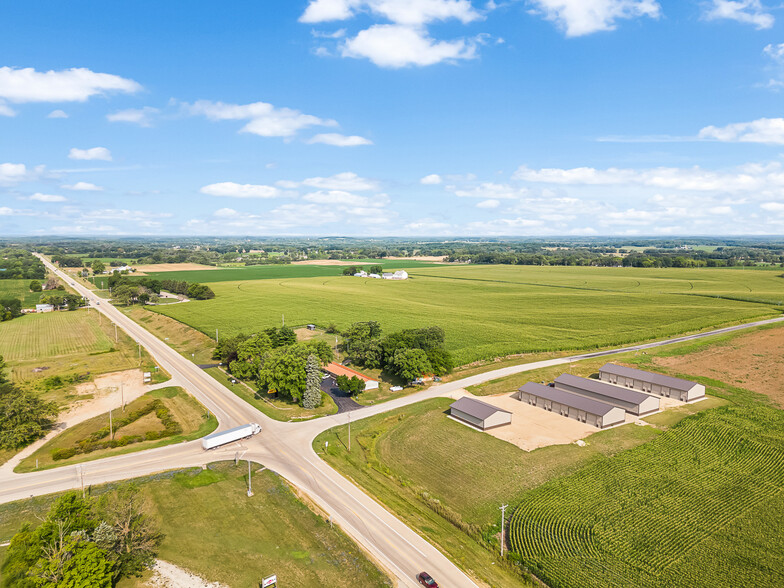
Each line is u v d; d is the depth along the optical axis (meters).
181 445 91.19
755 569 56.62
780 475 77.56
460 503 72.62
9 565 55.59
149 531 63.69
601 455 85.19
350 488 75.81
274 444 91.50
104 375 135.75
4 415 91.88
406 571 57.41
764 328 177.00
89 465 83.62
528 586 55.50
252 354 132.88
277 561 59.34
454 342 163.00
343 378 118.50
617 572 56.34
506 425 99.06
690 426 96.12
